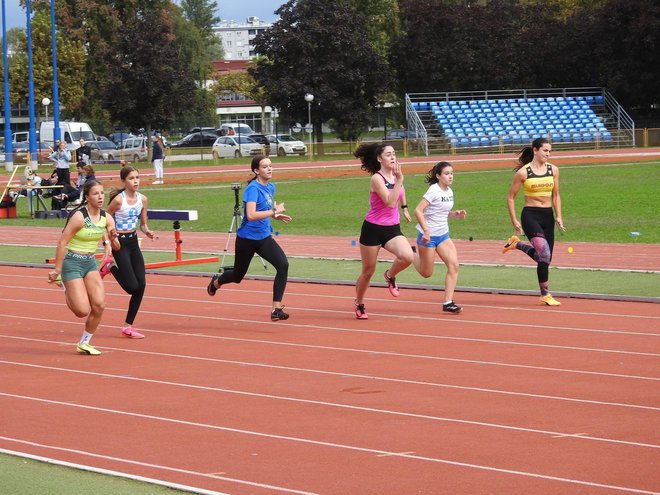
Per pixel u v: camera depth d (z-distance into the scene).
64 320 13.64
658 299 13.69
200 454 7.22
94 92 86.44
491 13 70.38
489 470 6.68
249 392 9.18
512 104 67.44
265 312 13.87
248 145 67.56
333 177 47.75
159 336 12.27
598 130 64.88
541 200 13.77
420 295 15.06
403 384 9.37
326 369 10.11
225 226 26.91
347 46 66.06
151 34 64.12
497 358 10.44
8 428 8.07
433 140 62.91
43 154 61.62
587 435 7.49
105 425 8.11
